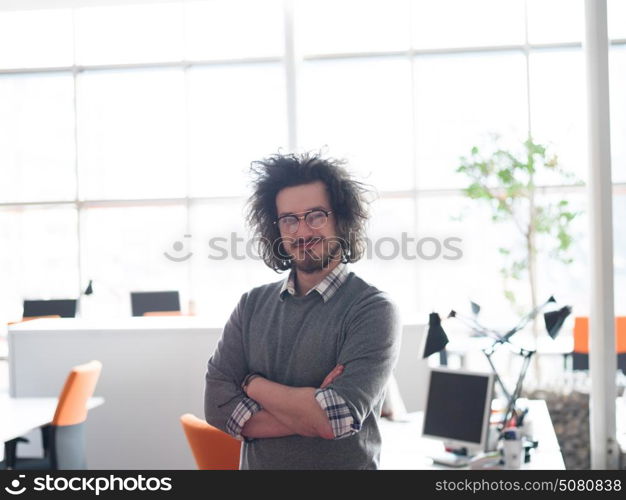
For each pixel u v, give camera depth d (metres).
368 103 8.99
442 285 8.52
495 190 6.31
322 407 1.69
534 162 6.28
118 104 9.70
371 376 1.73
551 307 2.98
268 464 1.77
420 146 8.62
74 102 8.91
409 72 8.56
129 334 4.44
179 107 9.07
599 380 3.38
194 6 8.84
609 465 3.34
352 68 8.90
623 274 8.49
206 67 8.81
